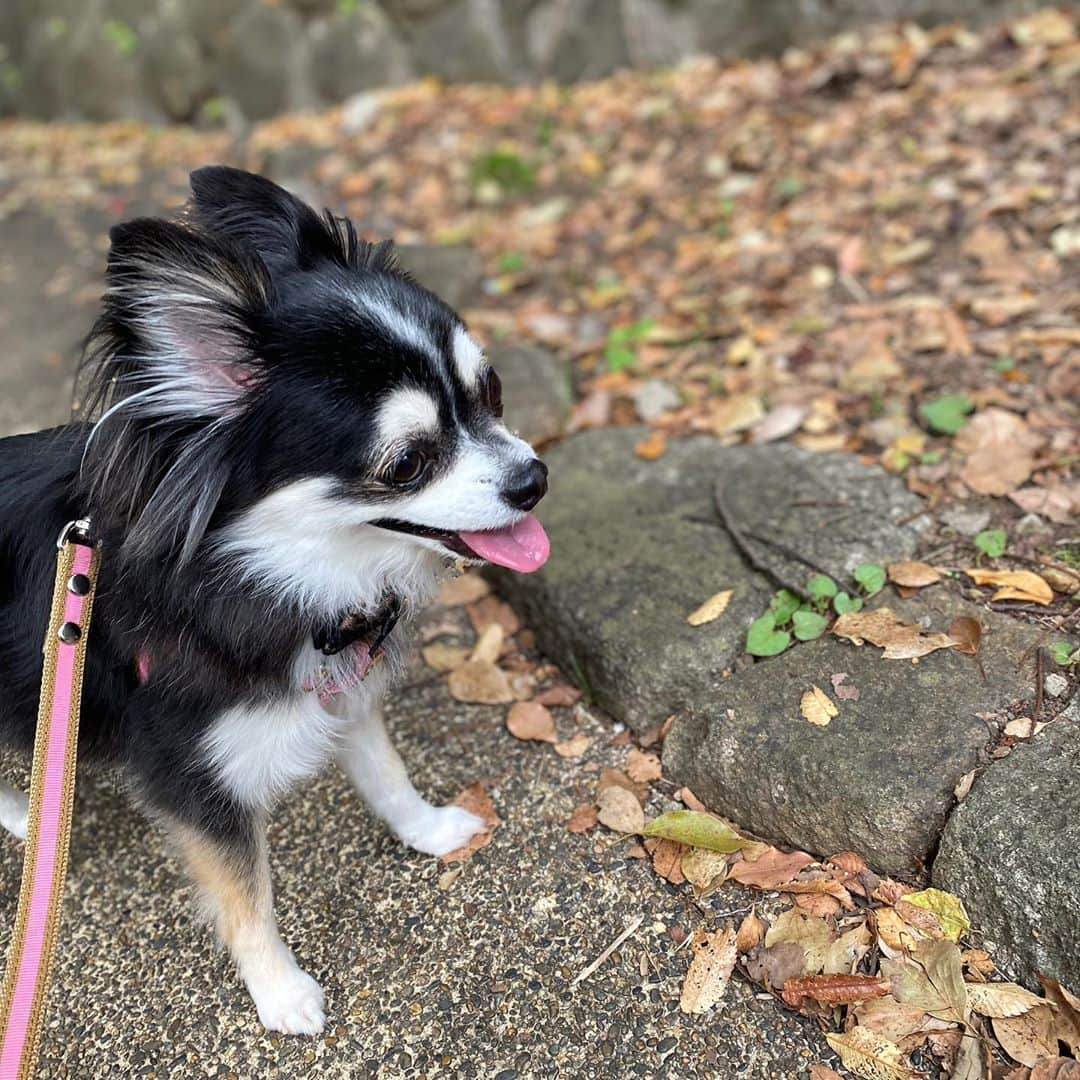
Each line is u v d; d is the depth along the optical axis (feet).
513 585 1.93
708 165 3.37
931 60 3.53
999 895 1.26
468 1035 1.30
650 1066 1.24
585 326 2.73
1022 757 1.35
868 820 1.37
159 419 1.18
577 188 3.51
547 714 1.73
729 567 1.79
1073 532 1.71
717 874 1.43
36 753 1.13
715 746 1.52
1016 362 2.12
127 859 1.60
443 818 1.56
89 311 3.24
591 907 1.43
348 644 1.37
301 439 1.22
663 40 4.20
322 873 1.55
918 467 1.92
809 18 3.96
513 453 1.33
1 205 4.26
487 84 4.47
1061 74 3.16
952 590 1.65
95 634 1.29
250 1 4.65
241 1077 1.30
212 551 1.25
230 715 1.27
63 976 1.44
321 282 1.28
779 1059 1.23
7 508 1.33
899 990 1.24
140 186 4.34
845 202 2.92
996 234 2.56
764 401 2.23
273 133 4.60
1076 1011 1.17
